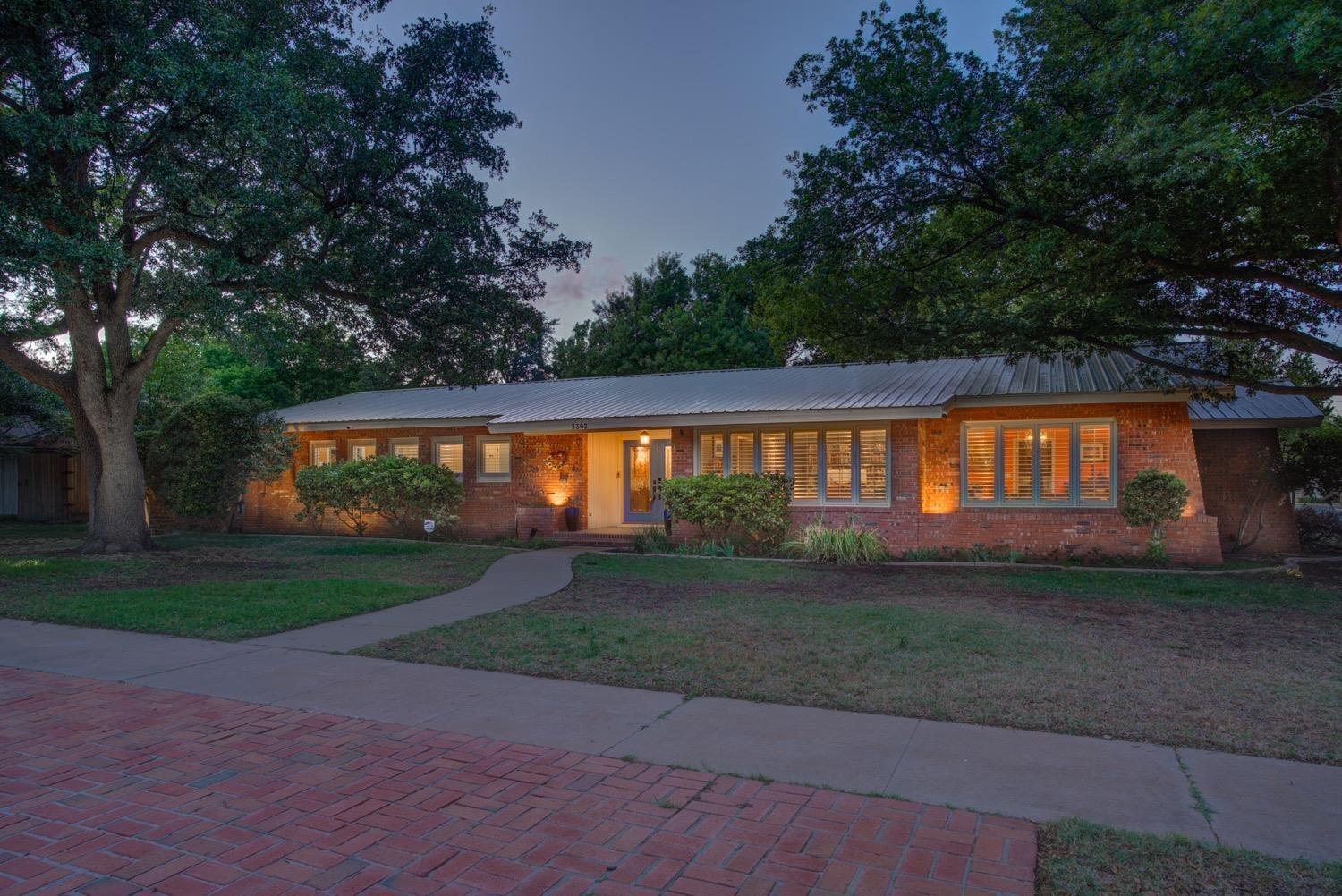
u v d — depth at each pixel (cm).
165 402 2519
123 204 1314
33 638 793
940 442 1501
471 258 1459
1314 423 1452
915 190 1162
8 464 2536
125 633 817
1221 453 1546
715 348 2906
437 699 582
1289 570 1227
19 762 460
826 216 1177
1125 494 1332
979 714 535
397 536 1950
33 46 1063
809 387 1659
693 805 399
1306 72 783
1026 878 326
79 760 463
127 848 356
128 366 1501
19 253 1007
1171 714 533
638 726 519
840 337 1315
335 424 1981
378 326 1518
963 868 334
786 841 359
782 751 472
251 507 2138
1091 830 366
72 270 1120
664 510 1808
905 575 1227
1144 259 1071
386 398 2273
